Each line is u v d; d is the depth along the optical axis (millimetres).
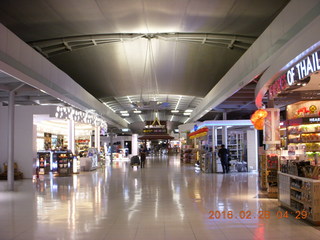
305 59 5469
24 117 14383
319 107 10781
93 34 13070
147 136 24047
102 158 22859
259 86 8766
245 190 9680
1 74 9484
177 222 5773
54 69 11055
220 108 17844
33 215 6461
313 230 5188
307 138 10539
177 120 40719
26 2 9328
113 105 28453
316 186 5461
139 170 18656
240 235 4934
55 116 14320
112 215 6383
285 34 6445
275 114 9258
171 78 18703
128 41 13992
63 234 5066
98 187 10867
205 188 10234
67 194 9320
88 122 17531
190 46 14531
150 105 18547
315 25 4688
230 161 16359
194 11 9898
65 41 13023
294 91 8148
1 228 5465
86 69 16828
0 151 14297
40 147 19281
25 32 11758
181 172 16781
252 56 8797
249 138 16156
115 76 18109
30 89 11016
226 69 16719
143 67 17016
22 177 14125
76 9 9758
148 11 9891
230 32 12070
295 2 5945
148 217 6180
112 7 9602
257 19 10617
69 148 16984
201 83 19062
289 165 6602
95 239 4785
